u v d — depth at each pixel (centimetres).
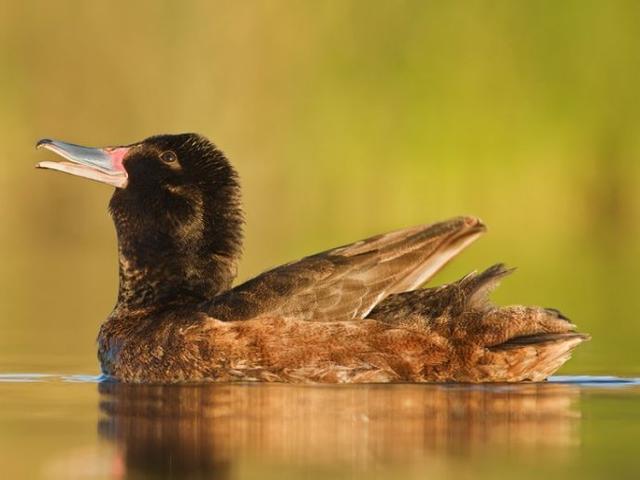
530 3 2222
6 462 744
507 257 2119
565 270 2000
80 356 1255
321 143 2208
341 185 2200
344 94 2209
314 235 2202
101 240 2381
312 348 1020
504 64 2211
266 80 2209
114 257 2261
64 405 948
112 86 2242
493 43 2211
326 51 2216
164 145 1140
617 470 723
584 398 963
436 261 1052
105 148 1158
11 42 2278
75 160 1145
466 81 2205
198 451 772
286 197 2205
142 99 2227
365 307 1029
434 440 801
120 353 1084
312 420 861
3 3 2270
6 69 2280
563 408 916
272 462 742
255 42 2209
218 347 1032
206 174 1135
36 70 2275
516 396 955
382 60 2211
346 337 1018
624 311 1592
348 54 2214
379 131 2203
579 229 2242
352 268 1037
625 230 2252
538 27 2222
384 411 891
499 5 2219
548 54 2220
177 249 1128
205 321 1044
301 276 1038
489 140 2200
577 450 777
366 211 2197
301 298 1033
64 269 2083
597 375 1102
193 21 2214
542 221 2219
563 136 2219
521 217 2214
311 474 712
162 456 758
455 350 1007
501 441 801
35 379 1098
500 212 2206
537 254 2175
